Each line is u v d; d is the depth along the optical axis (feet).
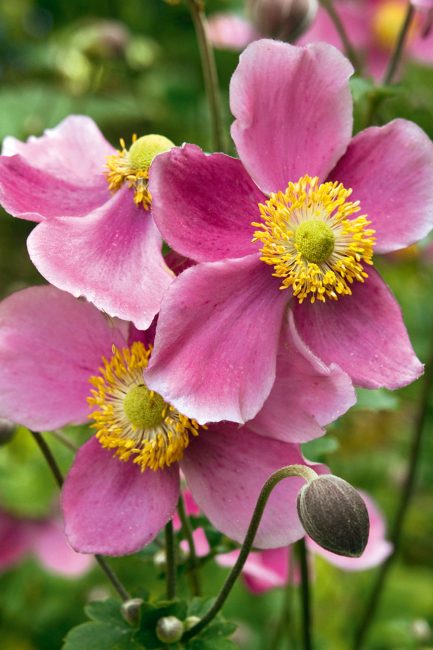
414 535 1.87
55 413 0.97
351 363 0.95
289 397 0.93
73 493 0.95
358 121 1.20
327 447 1.14
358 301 0.96
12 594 1.61
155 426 0.96
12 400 0.97
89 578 1.61
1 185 0.96
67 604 1.61
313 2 1.21
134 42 2.01
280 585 1.24
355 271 0.95
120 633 1.01
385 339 0.95
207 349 0.91
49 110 2.00
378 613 1.67
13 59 2.09
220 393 0.91
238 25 1.68
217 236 0.94
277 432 0.94
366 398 1.20
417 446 1.34
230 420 0.91
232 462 0.96
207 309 0.92
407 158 0.96
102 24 1.97
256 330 0.93
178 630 0.99
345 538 0.91
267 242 0.94
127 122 2.12
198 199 0.94
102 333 0.98
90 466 0.96
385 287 0.96
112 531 0.95
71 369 0.98
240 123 0.94
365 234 0.95
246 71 0.94
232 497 0.95
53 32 2.38
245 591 1.63
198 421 0.90
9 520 1.53
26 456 1.54
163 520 0.95
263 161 0.95
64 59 2.02
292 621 1.27
